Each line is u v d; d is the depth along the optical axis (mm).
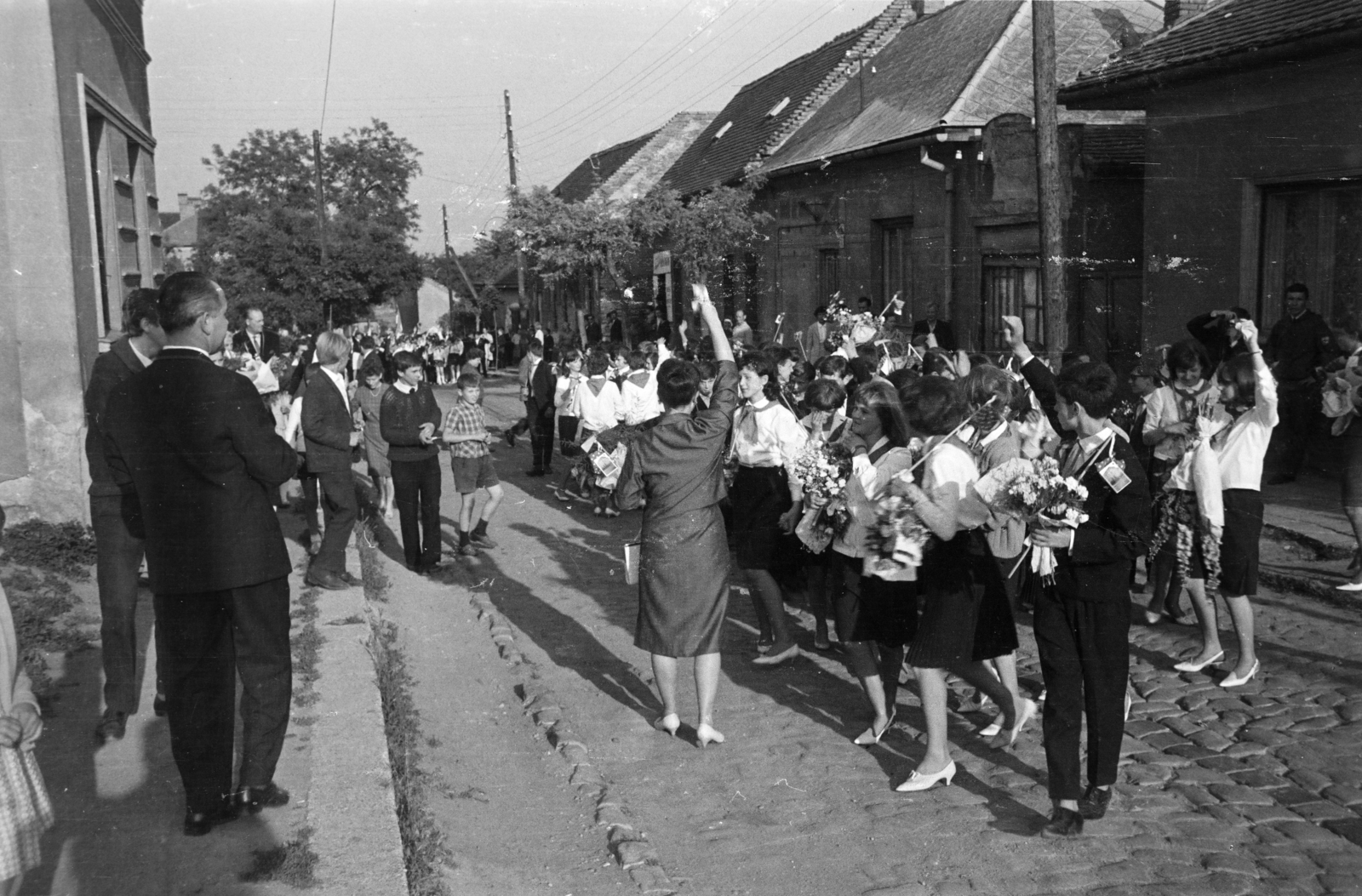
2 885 3012
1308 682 6176
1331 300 11141
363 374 11891
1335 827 4578
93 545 7508
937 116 16047
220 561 4137
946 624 4988
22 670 3025
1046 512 4441
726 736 5898
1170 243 12633
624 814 4910
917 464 4953
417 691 6551
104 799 4453
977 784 5180
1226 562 6039
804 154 20359
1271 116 11359
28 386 7645
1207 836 4555
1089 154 14703
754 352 6785
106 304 9422
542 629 7945
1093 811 4629
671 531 5695
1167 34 13352
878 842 4656
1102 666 4574
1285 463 10688
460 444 10242
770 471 6797
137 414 4066
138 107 10906
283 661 4414
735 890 4312
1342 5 10562
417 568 9625
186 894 3775
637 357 11930
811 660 7090
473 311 43656
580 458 12305
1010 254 15148
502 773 5441
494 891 4246
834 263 19500
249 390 4195
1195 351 6758
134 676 5129
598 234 18625
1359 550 7848
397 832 4238
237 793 4352
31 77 7488
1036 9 11445
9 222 7547
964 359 9016
